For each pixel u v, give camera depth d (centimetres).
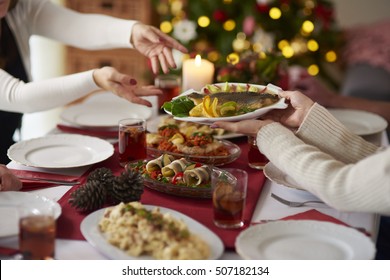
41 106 190
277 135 148
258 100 161
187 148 175
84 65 383
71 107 223
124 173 150
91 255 131
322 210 151
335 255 128
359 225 144
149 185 158
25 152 180
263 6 349
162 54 213
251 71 219
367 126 214
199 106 162
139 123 176
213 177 142
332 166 137
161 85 223
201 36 362
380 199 128
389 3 432
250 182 164
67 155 180
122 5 371
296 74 268
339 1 438
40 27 238
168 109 166
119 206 134
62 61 393
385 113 273
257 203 154
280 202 155
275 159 146
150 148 179
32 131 378
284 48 359
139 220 130
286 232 135
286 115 165
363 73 365
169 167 158
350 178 132
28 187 159
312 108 156
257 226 135
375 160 130
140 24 217
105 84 182
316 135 156
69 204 149
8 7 219
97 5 372
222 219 139
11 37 237
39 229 123
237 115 159
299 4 370
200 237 131
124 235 128
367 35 386
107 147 184
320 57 387
